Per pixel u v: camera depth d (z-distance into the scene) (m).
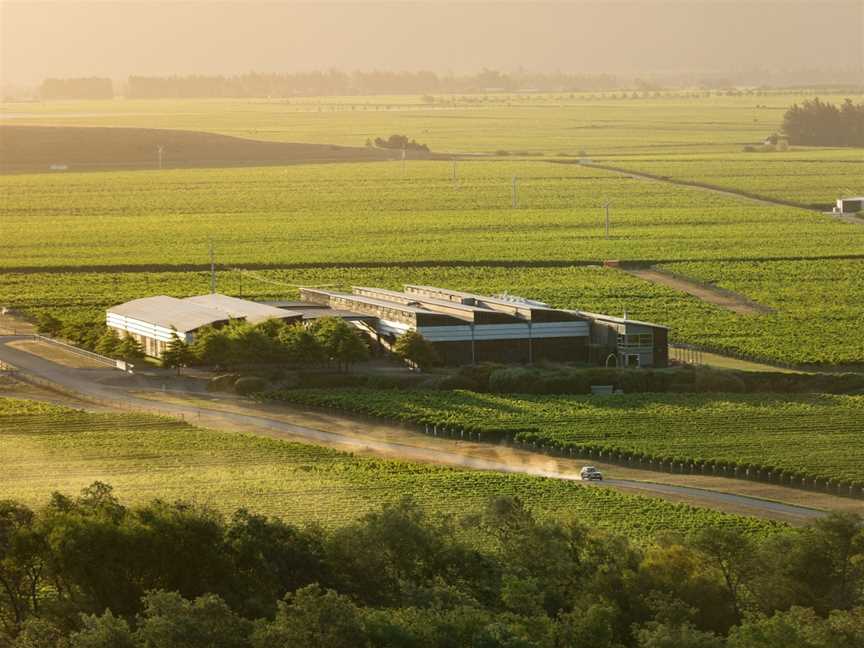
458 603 141.00
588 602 141.38
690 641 127.88
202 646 125.75
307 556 151.88
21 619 146.62
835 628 131.88
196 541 148.88
